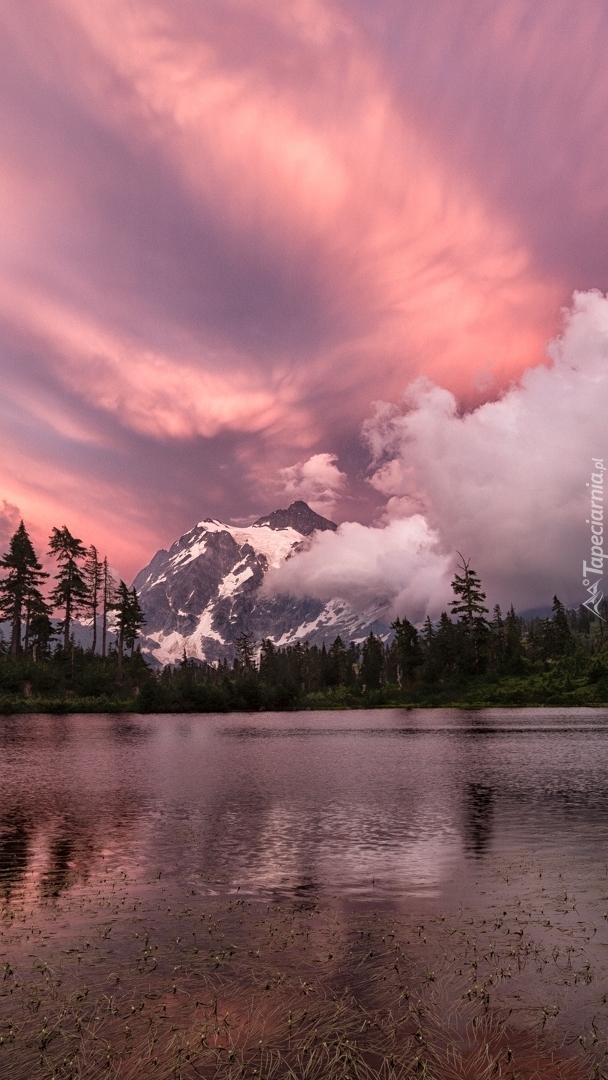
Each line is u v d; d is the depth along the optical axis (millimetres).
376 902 13016
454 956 10289
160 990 9219
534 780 29719
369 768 34781
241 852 17203
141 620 129625
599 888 13742
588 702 97938
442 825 20344
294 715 94125
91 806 24219
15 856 16969
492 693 106812
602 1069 7156
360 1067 7254
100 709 96812
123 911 12664
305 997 8953
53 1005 8820
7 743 51094
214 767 35875
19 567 111125
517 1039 7805
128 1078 7129
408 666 136875
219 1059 7461
